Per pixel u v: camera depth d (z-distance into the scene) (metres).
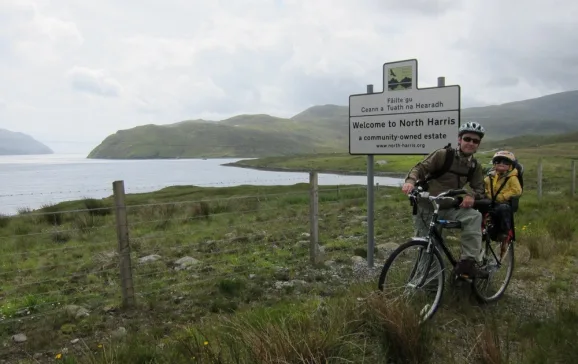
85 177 100.00
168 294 6.32
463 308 5.01
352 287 5.79
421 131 6.73
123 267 5.77
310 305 5.21
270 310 4.99
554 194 18.84
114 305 5.87
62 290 6.68
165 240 10.77
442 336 4.40
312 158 195.88
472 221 4.99
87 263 8.70
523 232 9.39
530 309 5.24
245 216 14.95
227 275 7.19
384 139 7.14
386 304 4.21
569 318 4.59
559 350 3.86
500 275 5.80
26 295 6.55
